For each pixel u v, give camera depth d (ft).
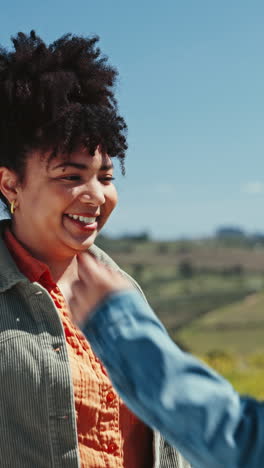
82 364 6.67
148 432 7.40
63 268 7.18
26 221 6.96
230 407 2.38
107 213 7.02
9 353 6.30
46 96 6.53
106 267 2.67
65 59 6.80
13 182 6.93
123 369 2.46
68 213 6.71
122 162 7.13
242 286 294.46
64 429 6.32
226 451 2.32
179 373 2.42
